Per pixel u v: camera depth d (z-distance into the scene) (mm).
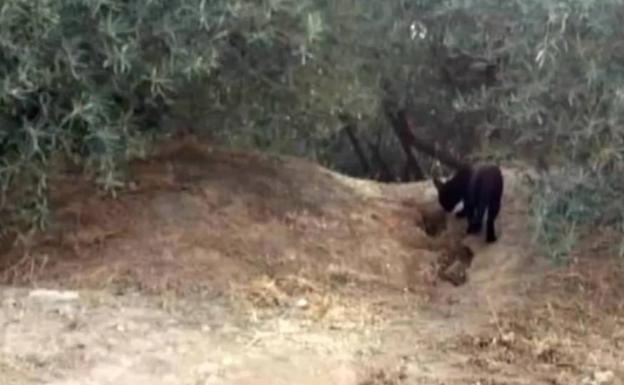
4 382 5258
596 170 6566
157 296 6414
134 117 7273
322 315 6309
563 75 6516
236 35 7133
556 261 6820
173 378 5371
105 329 5922
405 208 8266
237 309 6305
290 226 7398
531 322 6258
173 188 7555
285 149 8625
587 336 6074
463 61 8555
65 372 5398
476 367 5645
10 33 6289
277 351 5754
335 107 8102
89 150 6781
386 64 8422
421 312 6473
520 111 6684
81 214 7176
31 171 6723
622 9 6391
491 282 6879
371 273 7004
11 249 6887
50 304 6227
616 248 6801
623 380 5508
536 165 7078
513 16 6969
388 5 8000
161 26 6633
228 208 7441
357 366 5617
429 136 10125
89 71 6664
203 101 7613
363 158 11008
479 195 7516
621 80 6359
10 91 6215
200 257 6840
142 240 6988
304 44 7105
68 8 6492
